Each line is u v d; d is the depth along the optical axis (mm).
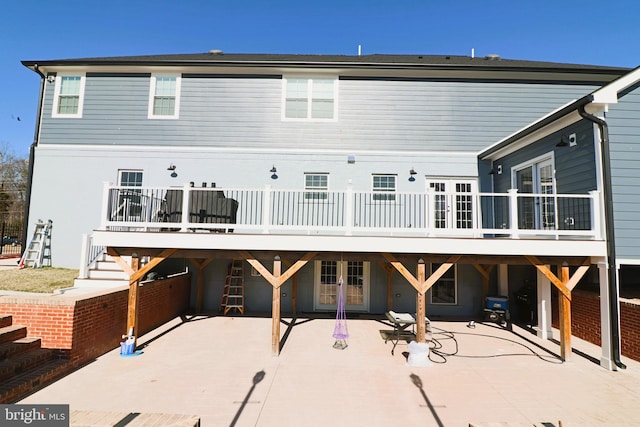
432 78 10453
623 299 6711
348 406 4438
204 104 10391
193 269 10172
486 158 10039
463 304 10000
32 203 10016
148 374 5297
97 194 10055
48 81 10469
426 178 10148
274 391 4844
